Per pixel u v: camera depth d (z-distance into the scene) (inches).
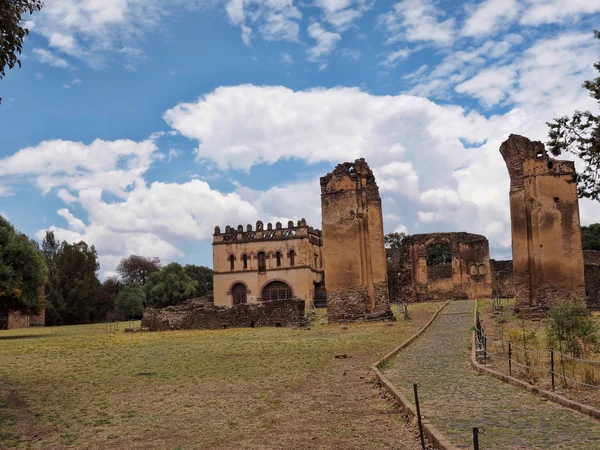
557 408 452.1
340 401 533.3
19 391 656.4
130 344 1226.6
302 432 426.3
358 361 788.0
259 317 1590.8
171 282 3545.8
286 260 2965.1
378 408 495.5
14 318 2596.0
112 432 456.8
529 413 439.2
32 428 477.7
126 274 4628.4
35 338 1551.4
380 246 1501.0
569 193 1293.1
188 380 692.7
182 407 538.6
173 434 442.6
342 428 432.1
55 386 686.5
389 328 1255.5
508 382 567.8
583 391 502.6
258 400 554.9
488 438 372.5
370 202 1523.1
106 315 3115.2
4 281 1701.5
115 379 724.7
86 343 1296.8
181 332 1551.4
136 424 479.8
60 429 472.4
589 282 1551.4
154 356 965.2
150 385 669.3
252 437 419.5
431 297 2420.0
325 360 815.1
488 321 1248.2
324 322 1587.1
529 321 1193.4
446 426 407.8
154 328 1692.9
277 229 2994.6
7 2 540.4
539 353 695.1
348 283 1494.8
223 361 853.8
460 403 485.4
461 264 2362.2
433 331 1141.7
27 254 1774.1
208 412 512.7
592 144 633.0
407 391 551.5
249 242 3011.8
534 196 1305.4
